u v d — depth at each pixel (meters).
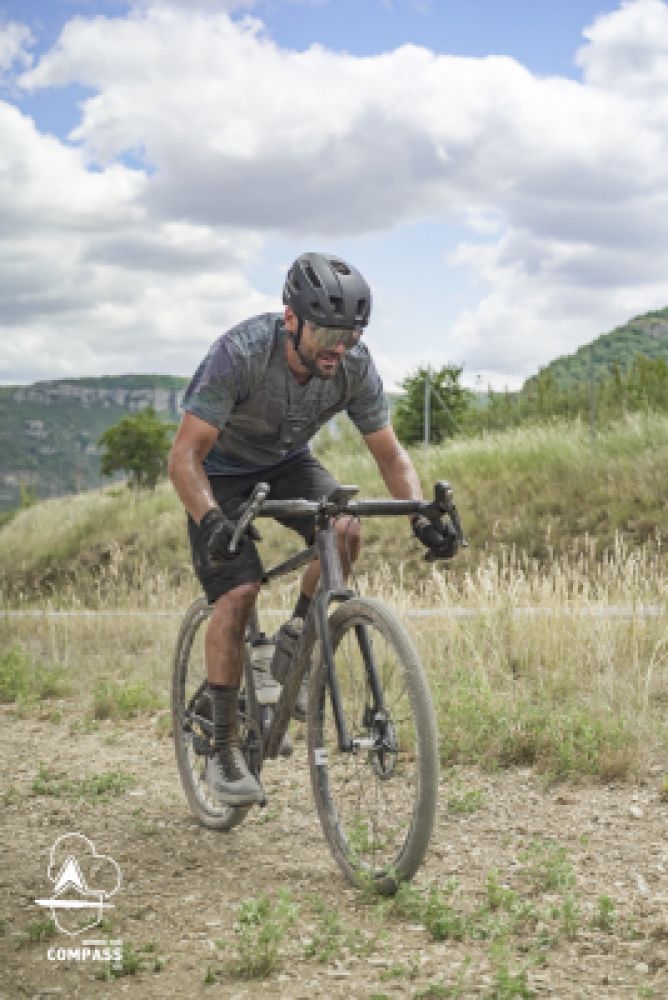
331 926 3.19
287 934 3.23
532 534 14.45
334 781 4.26
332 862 4.02
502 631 7.81
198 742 4.42
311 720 3.96
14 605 15.44
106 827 4.62
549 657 7.35
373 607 3.62
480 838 4.20
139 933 3.35
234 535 3.72
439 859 3.95
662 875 3.68
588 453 16.14
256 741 4.16
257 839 4.37
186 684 4.89
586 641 7.50
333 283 3.73
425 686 3.48
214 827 4.50
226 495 4.27
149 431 65.75
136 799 5.11
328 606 3.79
